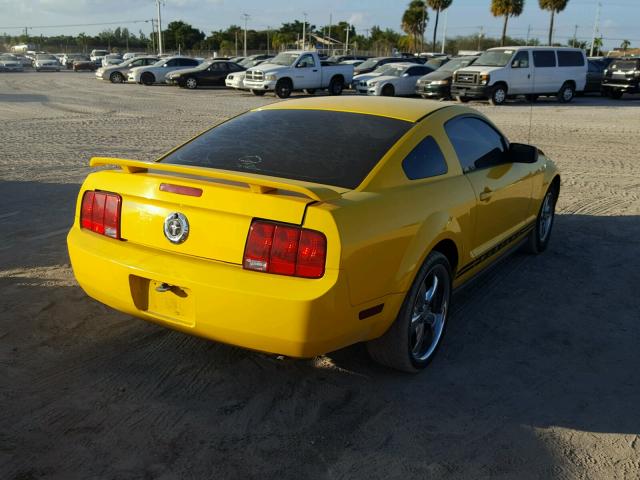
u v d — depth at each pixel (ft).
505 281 17.47
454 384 11.85
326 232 9.35
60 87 96.12
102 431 9.91
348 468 9.32
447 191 12.35
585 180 31.91
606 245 21.06
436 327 12.64
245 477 9.02
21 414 10.23
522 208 16.98
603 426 10.68
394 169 11.35
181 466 9.20
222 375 11.78
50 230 20.24
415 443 9.98
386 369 12.29
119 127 48.21
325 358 12.59
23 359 11.98
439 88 78.43
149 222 10.46
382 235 10.19
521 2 205.98
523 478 9.28
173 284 9.93
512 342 13.73
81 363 11.96
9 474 8.81
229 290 9.47
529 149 15.47
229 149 12.05
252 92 90.99
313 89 87.66
